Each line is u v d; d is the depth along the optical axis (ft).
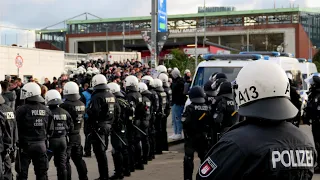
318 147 31.81
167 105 41.86
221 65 41.81
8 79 45.11
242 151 8.41
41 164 23.91
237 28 219.82
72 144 27.43
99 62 104.37
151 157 37.60
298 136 8.70
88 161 37.04
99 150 28.53
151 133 37.45
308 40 224.33
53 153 25.63
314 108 31.71
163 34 61.82
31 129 23.52
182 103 46.85
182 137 48.42
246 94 8.97
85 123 37.70
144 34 62.85
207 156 8.96
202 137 26.35
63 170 25.93
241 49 199.41
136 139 33.32
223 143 8.71
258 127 8.71
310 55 223.30
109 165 35.83
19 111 23.52
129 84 33.27
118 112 29.25
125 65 94.68
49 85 56.54
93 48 252.42
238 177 8.46
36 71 92.53
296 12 226.38
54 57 97.91
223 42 224.94
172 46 156.56
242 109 9.04
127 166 31.42
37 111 23.68
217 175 8.57
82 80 54.24
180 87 46.60
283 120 8.75
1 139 21.07
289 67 50.83
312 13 234.58
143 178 30.99
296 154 8.48
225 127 26.43
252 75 8.95
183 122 26.45
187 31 221.25
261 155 8.31
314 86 32.30
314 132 32.07
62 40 256.73
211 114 26.63
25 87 23.90
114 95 30.17
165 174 32.27
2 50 83.97
